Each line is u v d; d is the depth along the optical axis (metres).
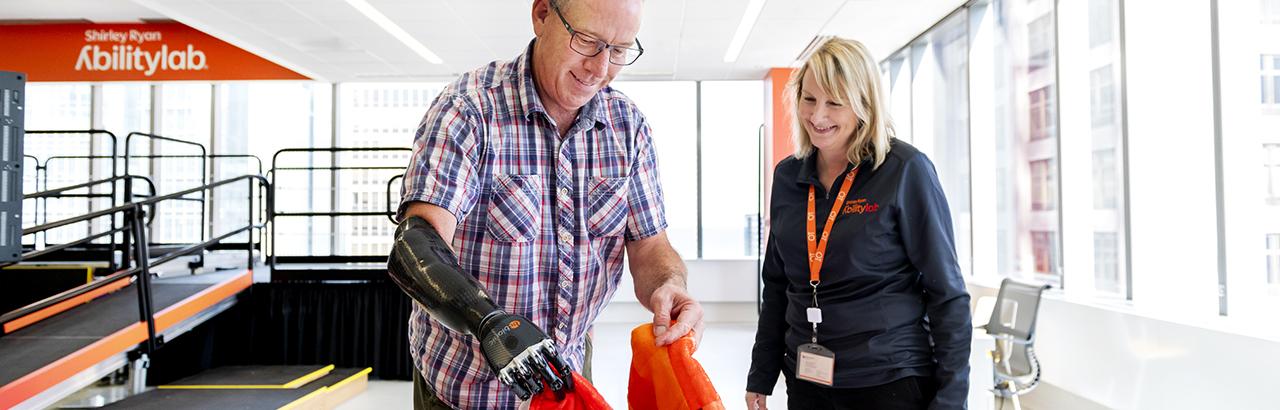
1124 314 3.95
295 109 9.68
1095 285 4.76
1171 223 4.07
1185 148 3.98
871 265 1.93
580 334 1.29
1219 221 3.69
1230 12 3.64
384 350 5.69
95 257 6.36
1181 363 3.53
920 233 1.89
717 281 9.24
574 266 1.22
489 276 1.17
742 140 10.07
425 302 0.92
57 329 4.00
